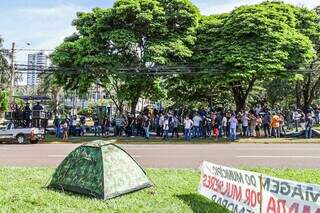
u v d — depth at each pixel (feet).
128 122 102.22
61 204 31.07
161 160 56.39
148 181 37.29
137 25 106.42
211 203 31.65
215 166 32.42
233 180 29.66
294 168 48.03
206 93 135.64
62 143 88.38
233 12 109.40
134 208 29.89
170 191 35.60
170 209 29.53
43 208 29.73
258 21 99.50
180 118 107.24
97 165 34.42
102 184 33.32
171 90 131.54
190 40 106.22
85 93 110.63
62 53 106.83
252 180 27.43
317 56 128.98
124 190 34.35
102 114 124.06
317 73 143.02
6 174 43.27
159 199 32.58
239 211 28.32
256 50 97.96
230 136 88.12
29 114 110.32
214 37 107.14
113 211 29.19
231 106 160.45
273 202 25.20
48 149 73.10
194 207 30.19
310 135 90.84
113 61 104.06
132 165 36.60
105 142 36.29
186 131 90.74
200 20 114.83
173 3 107.76
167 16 106.63
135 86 107.24
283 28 102.17
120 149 36.60
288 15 110.01
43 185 37.78
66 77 109.60
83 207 30.27
